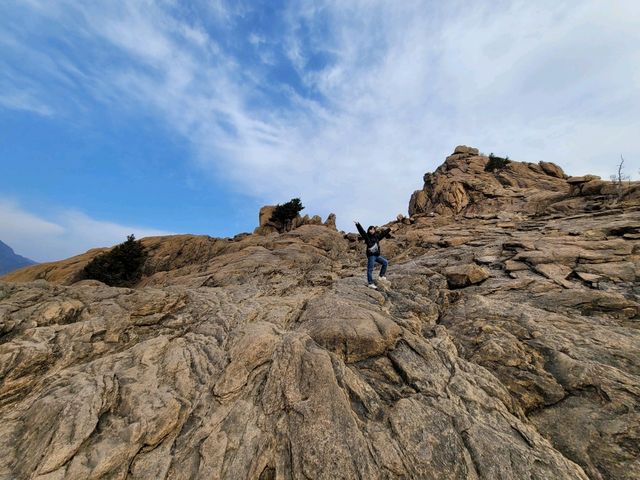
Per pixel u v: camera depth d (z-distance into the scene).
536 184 40.31
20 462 4.98
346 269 20.12
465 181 40.31
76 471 4.80
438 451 5.18
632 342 7.52
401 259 20.52
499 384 6.80
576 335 8.02
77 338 8.75
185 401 6.52
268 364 7.32
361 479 4.76
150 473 4.98
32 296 9.95
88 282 15.09
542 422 6.02
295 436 5.45
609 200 22.78
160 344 8.63
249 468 5.05
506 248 15.80
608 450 5.23
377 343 7.93
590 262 12.27
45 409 5.80
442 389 6.65
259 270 19.81
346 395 6.25
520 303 10.37
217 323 10.18
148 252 31.11
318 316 9.60
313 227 32.78
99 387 6.44
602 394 6.16
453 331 9.33
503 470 4.84
